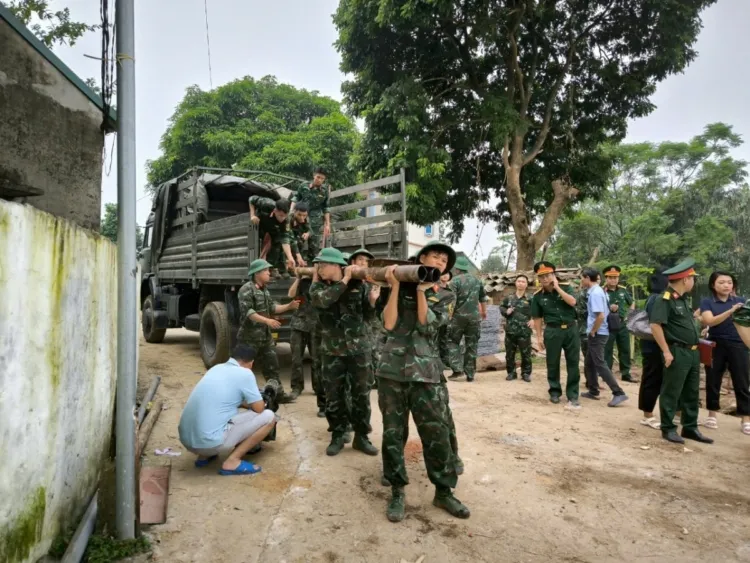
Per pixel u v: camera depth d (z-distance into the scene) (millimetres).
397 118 11125
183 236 8039
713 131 23859
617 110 13219
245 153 17688
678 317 4605
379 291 3838
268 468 3795
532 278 10375
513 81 12141
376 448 4176
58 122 4156
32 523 2094
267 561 2609
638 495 3510
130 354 2686
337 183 17766
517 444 4484
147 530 2854
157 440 4336
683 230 22484
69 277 2529
